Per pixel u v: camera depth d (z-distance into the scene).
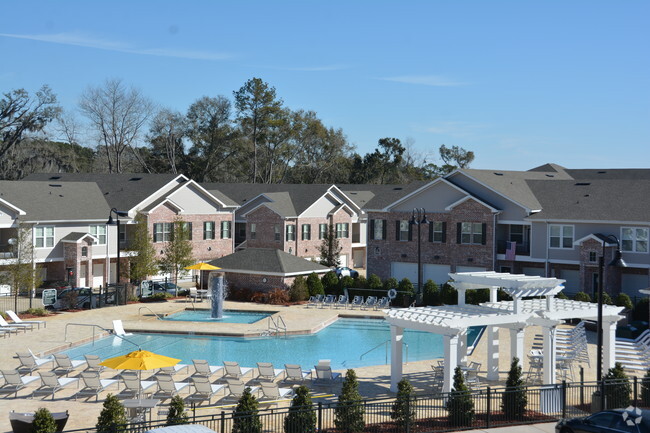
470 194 51.12
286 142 109.00
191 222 61.94
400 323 25.36
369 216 57.00
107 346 34.44
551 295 26.52
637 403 23.66
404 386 21.33
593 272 46.09
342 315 43.81
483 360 31.23
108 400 18.73
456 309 26.83
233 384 23.88
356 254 76.12
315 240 67.88
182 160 103.06
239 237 71.44
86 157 104.44
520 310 25.98
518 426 21.36
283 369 28.66
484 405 23.66
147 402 20.89
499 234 52.31
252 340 36.84
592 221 46.06
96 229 55.25
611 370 24.25
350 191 75.81
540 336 36.12
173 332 37.59
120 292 46.50
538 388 24.95
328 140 114.25
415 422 21.48
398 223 55.50
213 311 42.75
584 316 27.02
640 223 44.22
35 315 41.22
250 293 49.09
